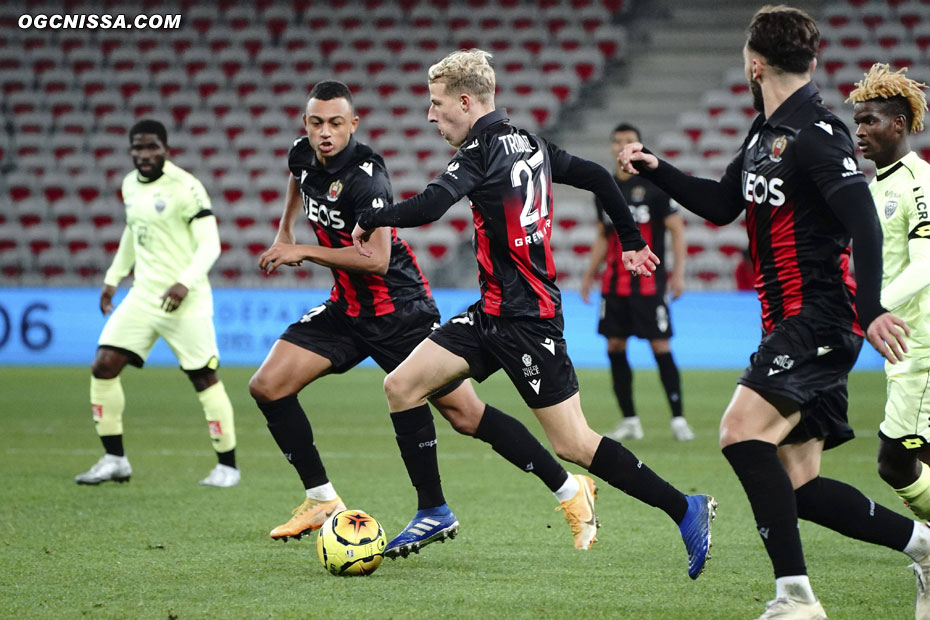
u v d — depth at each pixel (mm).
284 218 20531
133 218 25047
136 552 17922
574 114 76312
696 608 14477
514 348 15992
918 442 16984
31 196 72375
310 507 18438
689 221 66500
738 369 55094
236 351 55625
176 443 32406
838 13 77938
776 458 13219
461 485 25188
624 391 33281
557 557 17812
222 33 81688
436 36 80438
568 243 65188
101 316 56656
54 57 80375
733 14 81125
